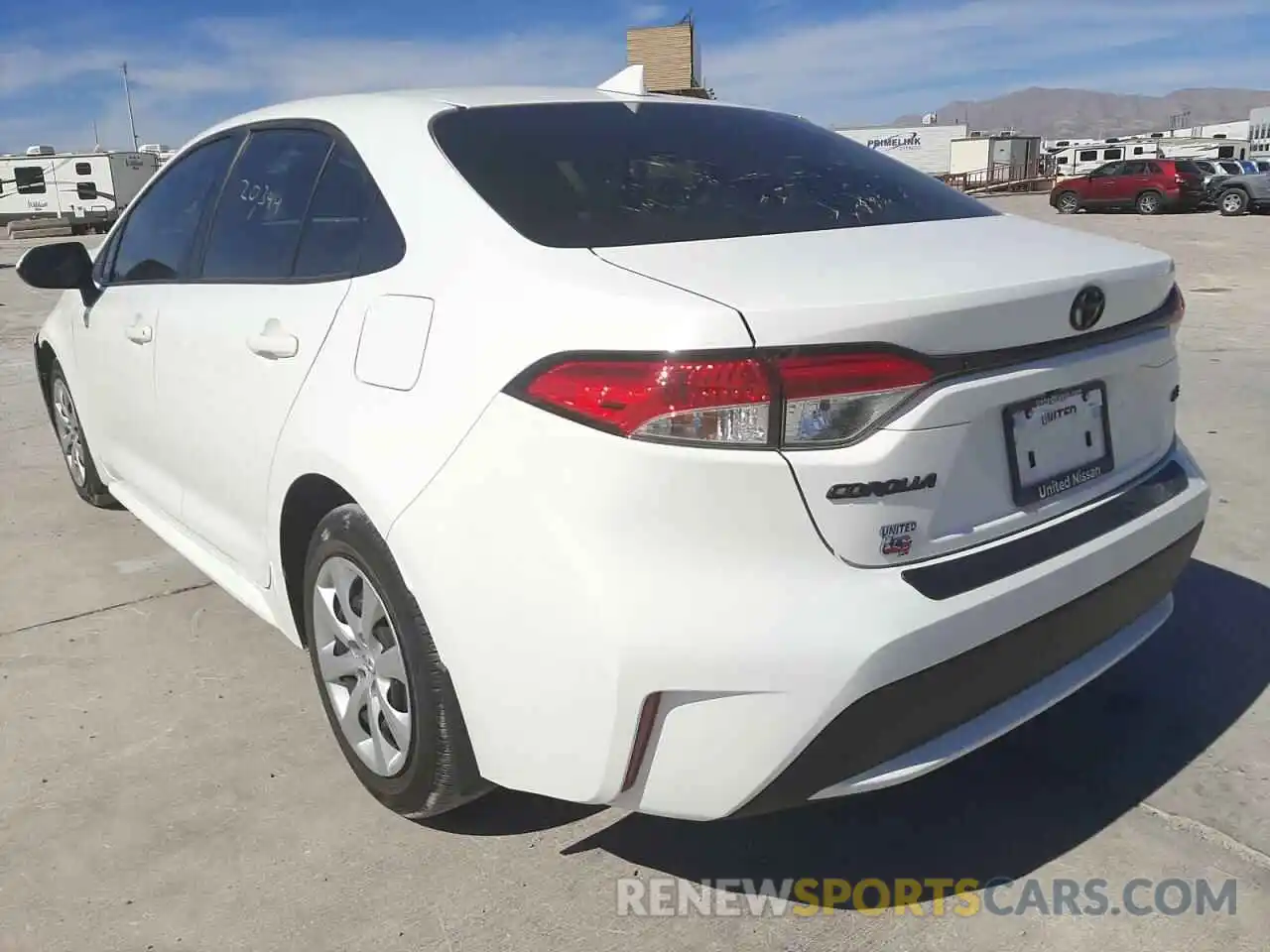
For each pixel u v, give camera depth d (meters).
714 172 2.45
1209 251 15.73
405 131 2.46
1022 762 2.64
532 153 2.37
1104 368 2.11
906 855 2.32
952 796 2.51
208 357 2.82
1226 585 3.58
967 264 2.00
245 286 2.77
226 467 2.82
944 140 46.31
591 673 1.79
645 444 1.73
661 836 2.40
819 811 2.47
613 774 1.84
